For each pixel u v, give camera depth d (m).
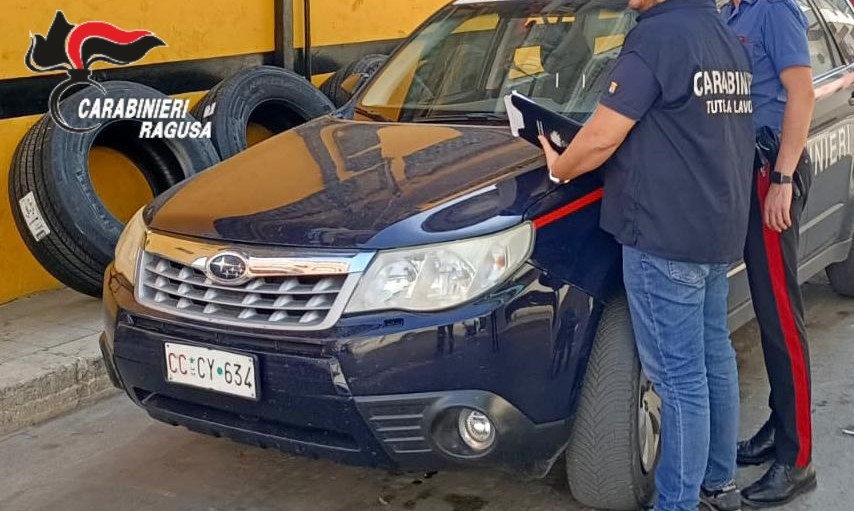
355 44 7.24
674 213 2.71
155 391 3.16
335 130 3.82
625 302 3.07
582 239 2.98
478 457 2.84
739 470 3.59
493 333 2.74
